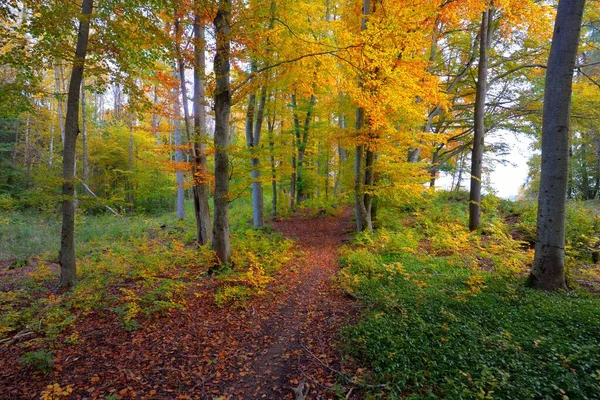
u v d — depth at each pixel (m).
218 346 4.88
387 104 9.63
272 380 4.03
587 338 4.03
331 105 12.48
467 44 14.00
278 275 8.35
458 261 8.04
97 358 4.43
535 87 14.62
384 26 7.59
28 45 6.76
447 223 11.95
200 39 7.98
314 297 6.85
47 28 6.25
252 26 7.34
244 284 7.27
